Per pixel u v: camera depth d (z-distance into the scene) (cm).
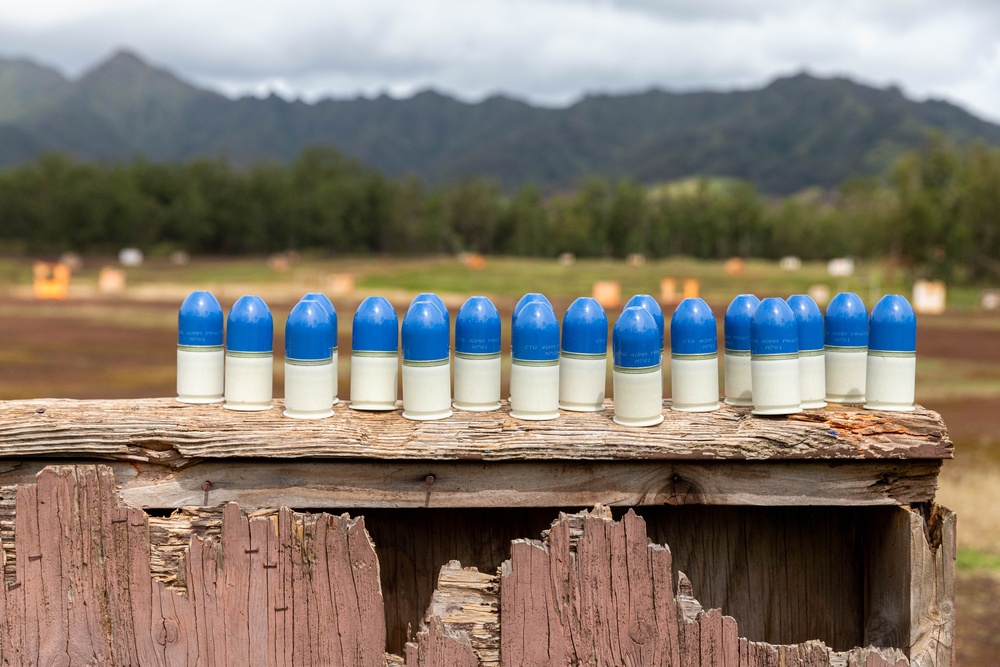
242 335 248
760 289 5119
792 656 223
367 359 253
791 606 273
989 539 730
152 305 3622
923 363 2045
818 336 256
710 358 256
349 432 233
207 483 236
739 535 273
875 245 6769
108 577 229
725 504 241
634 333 237
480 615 230
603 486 236
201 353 260
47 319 2922
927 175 6769
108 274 4819
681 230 12038
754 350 244
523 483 236
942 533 236
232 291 4544
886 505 242
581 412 256
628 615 224
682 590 230
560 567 225
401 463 234
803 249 11538
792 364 241
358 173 13562
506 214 12225
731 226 11938
